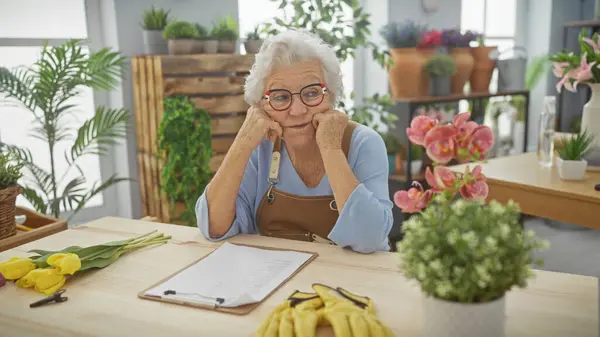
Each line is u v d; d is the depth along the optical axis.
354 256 1.24
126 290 1.07
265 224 1.56
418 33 3.85
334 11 3.42
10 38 3.03
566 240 3.64
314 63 1.43
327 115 1.42
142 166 3.33
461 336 0.76
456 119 1.63
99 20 3.31
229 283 1.08
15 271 1.11
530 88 5.15
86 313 0.98
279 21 3.31
